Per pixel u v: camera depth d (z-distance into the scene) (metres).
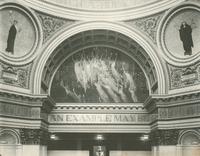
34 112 28.80
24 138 28.16
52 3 30.36
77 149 33.69
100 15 31.34
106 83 34.03
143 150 33.53
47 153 33.47
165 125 28.31
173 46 29.66
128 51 34.34
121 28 31.14
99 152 33.66
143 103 33.25
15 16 28.42
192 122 26.86
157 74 29.89
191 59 28.03
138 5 30.72
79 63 34.28
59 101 33.56
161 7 29.41
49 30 30.80
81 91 33.84
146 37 30.80
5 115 27.00
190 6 27.36
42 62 30.19
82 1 31.44
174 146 28.00
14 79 28.34
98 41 33.94
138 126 32.94
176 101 28.16
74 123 32.97
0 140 27.19
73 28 31.19
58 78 33.97
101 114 33.19
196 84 27.34
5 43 28.03
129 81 34.00
